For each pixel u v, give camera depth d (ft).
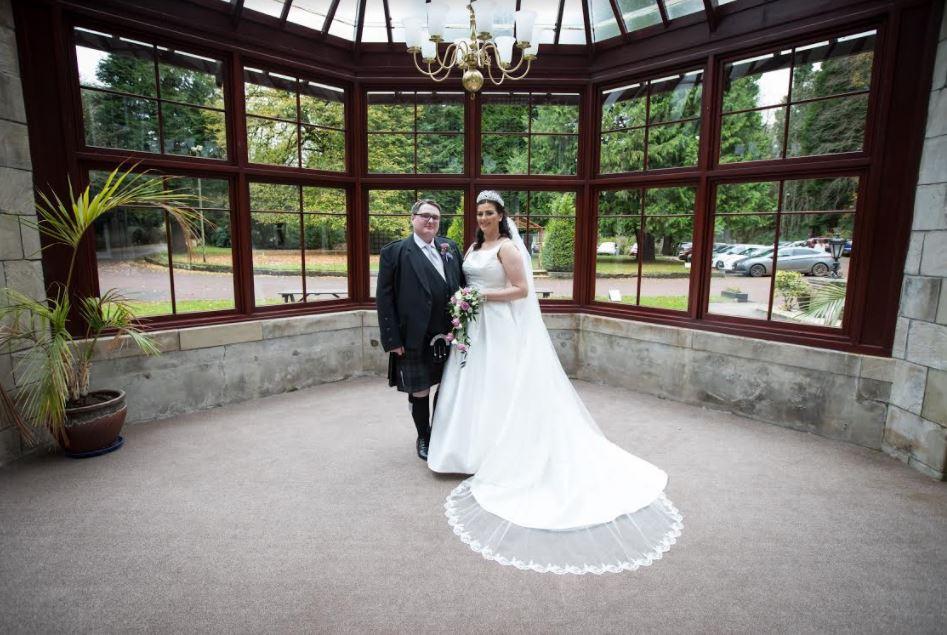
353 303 15.11
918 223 9.07
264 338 13.05
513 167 14.53
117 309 9.73
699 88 12.21
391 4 12.87
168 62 11.23
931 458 8.86
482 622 5.51
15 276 9.09
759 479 8.81
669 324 13.12
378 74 14.01
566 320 14.83
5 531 7.11
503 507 7.70
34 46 9.43
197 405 12.10
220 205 12.39
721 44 11.58
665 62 12.48
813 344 10.71
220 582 6.11
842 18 9.80
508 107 14.28
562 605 5.77
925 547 6.86
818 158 10.52
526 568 6.41
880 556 6.67
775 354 11.14
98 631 5.33
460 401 8.86
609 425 11.35
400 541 6.98
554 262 15.02
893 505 7.95
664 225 13.25
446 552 6.75
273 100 12.89
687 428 11.18
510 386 8.72
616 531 7.18
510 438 8.28
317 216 14.15
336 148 14.26
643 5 12.45
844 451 9.97
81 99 10.19
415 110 14.38
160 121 11.25
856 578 6.23
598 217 14.60
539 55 13.93
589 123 14.17
